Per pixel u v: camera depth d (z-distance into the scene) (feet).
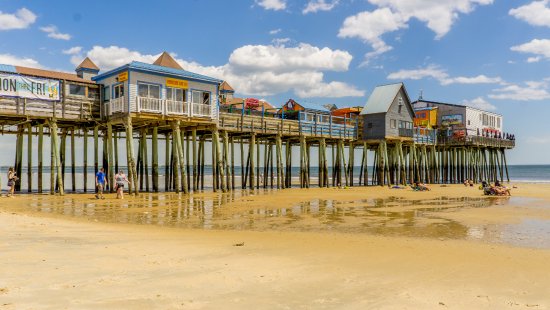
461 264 30.71
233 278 24.54
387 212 67.46
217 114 107.76
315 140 142.61
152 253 31.32
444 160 194.90
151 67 95.76
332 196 97.14
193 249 33.86
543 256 34.71
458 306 20.48
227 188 112.37
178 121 97.35
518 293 23.24
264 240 39.93
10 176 84.84
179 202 77.92
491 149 219.20
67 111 92.43
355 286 23.72
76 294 20.01
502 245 40.01
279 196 94.68
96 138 97.96
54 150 88.58
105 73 96.53
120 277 23.70
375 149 178.70
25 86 85.25
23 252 29.27
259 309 18.99
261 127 118.32
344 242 39.75
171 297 20.26
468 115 193.36
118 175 83.56
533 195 104.78
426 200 89.20
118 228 45.39
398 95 155.53
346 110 167.53
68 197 84.43
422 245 39.09
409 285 24.30
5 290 20.15
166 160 118.42
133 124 101.81
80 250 30.99
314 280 24.80
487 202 85.40
